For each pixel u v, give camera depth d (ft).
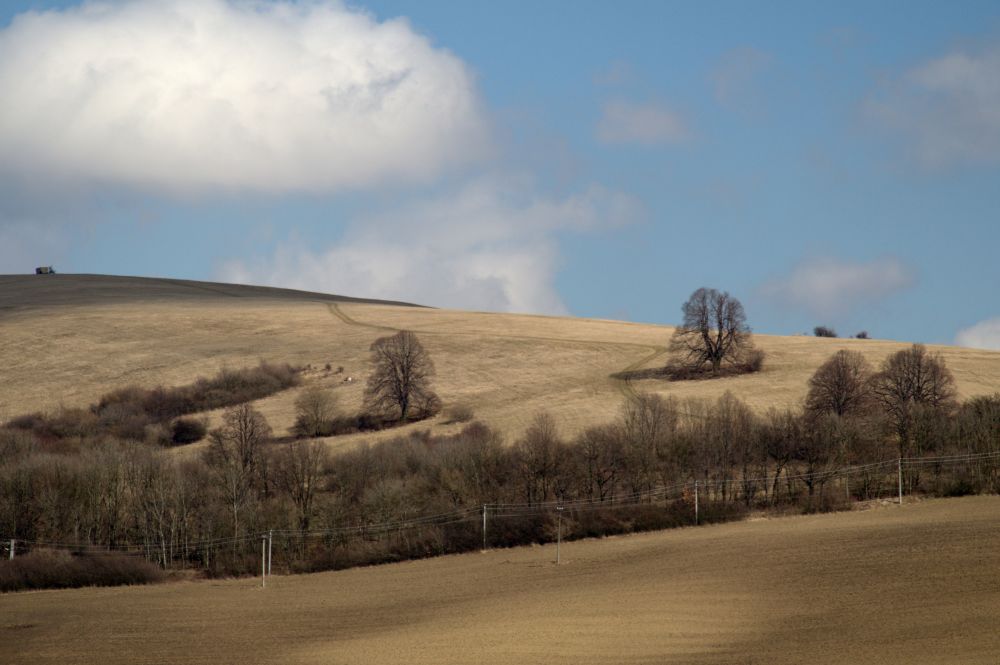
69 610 254.06
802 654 156.25
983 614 171.73
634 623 189.78
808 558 238.07
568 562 276.21
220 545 320.29
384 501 321.73
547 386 496.23
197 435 438.40
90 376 518.37
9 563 298.97
